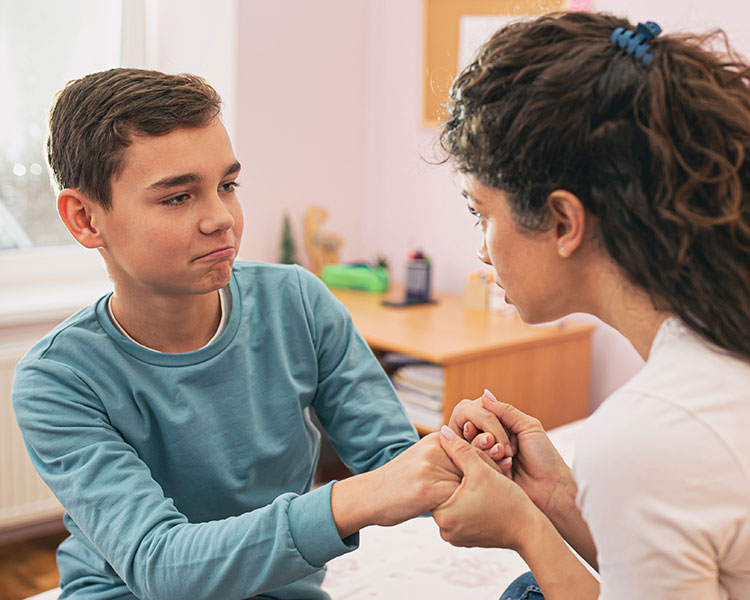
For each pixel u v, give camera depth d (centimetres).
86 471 97
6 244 284
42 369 102
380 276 297
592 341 272
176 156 94
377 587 137
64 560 115
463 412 110
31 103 284
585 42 76
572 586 85
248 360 112
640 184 71
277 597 116
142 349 105
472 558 148
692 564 67
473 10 288
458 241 303
